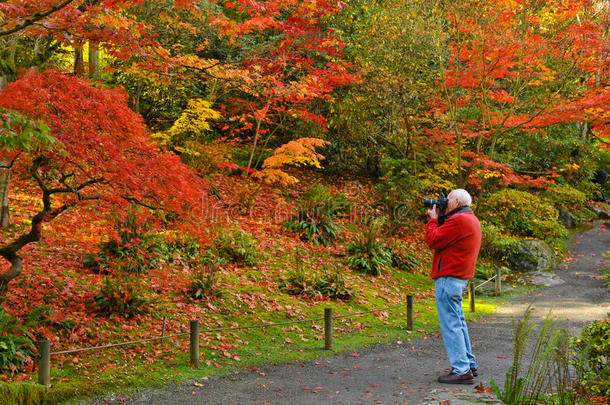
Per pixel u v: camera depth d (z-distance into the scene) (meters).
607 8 11.38
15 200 9.79
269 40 14.77
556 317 9.47
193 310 7.53
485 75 12.84
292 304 8.74
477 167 13.57
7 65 7.37
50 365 5.43
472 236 4.86
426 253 13.50
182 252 9.33
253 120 16.38
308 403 4.93
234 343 6.95
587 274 13.09
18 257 5.62
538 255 13.92
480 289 11.96
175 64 6.95
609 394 4.18
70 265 7.89
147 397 5.14
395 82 13.85
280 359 6.57
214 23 7.33
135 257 8.08
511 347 7.29
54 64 10.85
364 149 16.25
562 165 18.70
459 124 14.88
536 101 12.56
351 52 14.26
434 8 13.31
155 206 5.53
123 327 6.59
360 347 7.32
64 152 4.55
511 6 11.98
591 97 10.95
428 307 10.00
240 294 8.52
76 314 6.54
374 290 10.44
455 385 5.04
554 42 11.84
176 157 5.34
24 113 4.21
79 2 6.07
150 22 12.05
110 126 5.00
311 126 15.36
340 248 12.18
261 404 4.94
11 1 4.91
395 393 5.05
